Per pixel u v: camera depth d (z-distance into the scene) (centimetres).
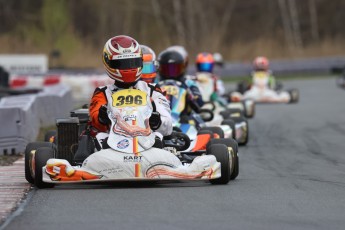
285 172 3600
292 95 9244
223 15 19825
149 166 2891
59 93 6325
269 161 4106
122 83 3167
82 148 3072
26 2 17412
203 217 2392
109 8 17638
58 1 15950
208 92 5659
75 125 3102
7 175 3522
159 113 3084
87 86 9469
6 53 14425
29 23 16938
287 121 6806
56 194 2864
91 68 13600
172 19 18888
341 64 16375
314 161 4091
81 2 17788
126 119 3002
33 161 3080
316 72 16150
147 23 18025
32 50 14712
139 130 2967
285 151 4612
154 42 17800
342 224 2298
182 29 18138
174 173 2916
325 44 19225
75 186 3066
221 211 2492
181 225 2275
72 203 2666
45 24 15700
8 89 8081
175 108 4022
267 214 2447
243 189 2959
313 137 5444
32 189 3058
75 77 9494
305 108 8331
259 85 9350
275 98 9231
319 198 2764
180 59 4134
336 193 2888
